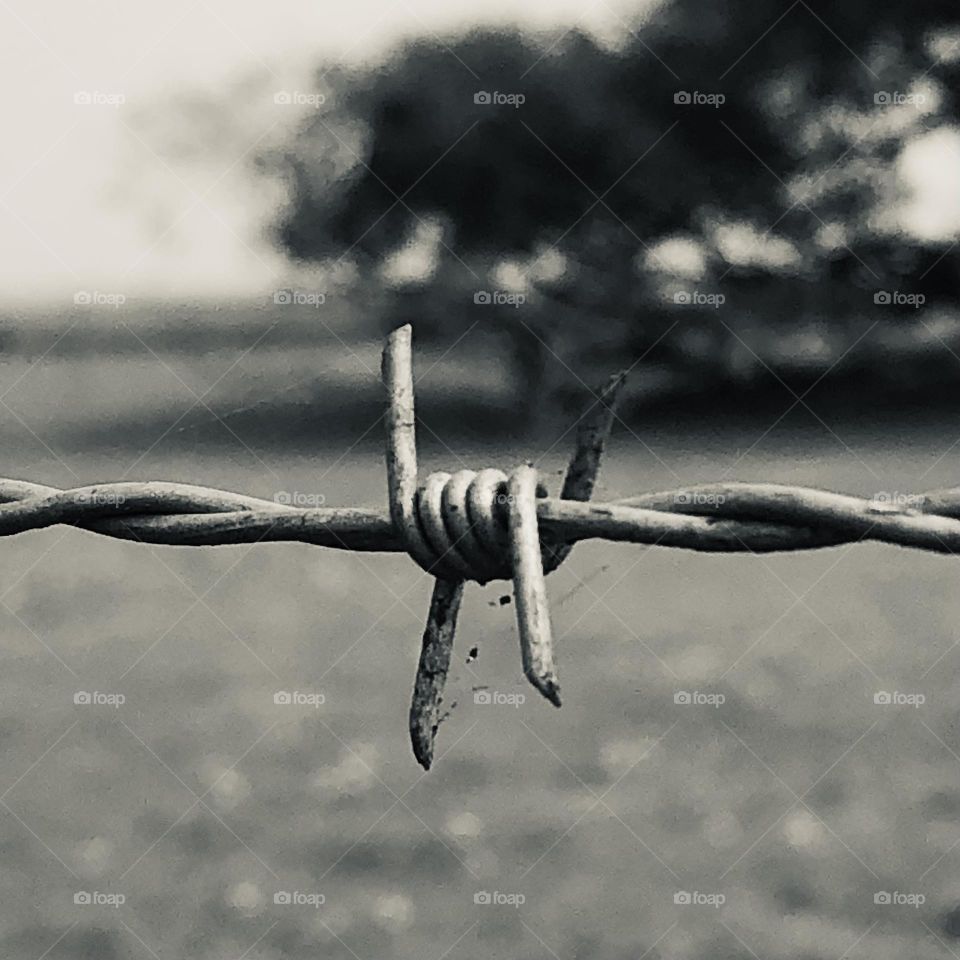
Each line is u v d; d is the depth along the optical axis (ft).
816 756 16.01
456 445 31.55
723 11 36.22
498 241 35.63
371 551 3.64
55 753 16.85
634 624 21.25
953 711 17.10
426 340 34.65
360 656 20.54
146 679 19.99
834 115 36.99
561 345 33.86
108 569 27.96
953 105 36.52
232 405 29.89
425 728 3.54
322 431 28.60
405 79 35.42
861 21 35.70
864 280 36.04
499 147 35.53
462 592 3.56
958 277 36.14
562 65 35.94
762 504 3.36
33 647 21.94
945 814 14.62
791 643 20.20
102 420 31.81
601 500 3.49
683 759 16.11
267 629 22.47
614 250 35.22
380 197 35.53
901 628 21.01
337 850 13.93
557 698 3.09
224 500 3.84
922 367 34.12
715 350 34.35
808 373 34.37
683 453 29.55
